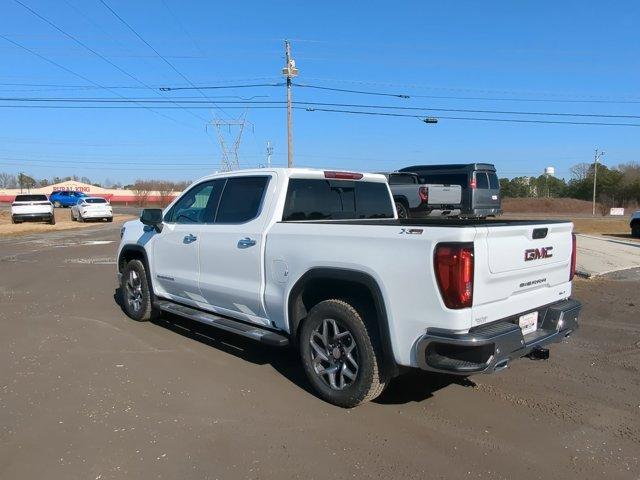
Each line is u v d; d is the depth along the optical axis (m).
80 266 12.99
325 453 3.71
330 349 4.55
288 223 4.93
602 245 15.96
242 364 5.52
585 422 4.25
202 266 5.92
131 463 3.54
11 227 29.36
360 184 6.11
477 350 3.75
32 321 7.27
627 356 5.96
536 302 4.48
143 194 91.00
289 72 35.16
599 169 90.81
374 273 4.14
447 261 3.74
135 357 5.71
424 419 4.27
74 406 4.42
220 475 3.42
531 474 3.47
